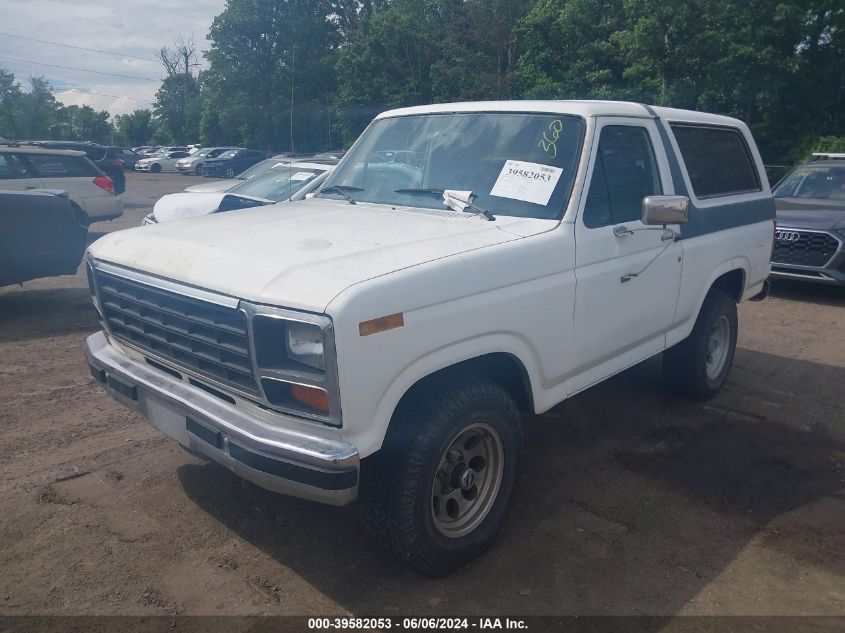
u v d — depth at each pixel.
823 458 4.67
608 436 4.92
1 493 3.94
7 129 70.12
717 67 24.30
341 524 3.73
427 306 2.94
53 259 7.65
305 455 2.70
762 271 5.82
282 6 46.41
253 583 3.25
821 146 23.42
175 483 4.10
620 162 4.12
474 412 3.18
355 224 3.66
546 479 4.29
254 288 2.84
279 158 10.60
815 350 7.07
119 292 3.49
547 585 3.28
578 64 28.50
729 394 5.76
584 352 3.86
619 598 3.20
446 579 3.32
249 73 47.38
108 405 5.23
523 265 3.37
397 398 2.88
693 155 4.92
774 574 3.40
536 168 3.88
